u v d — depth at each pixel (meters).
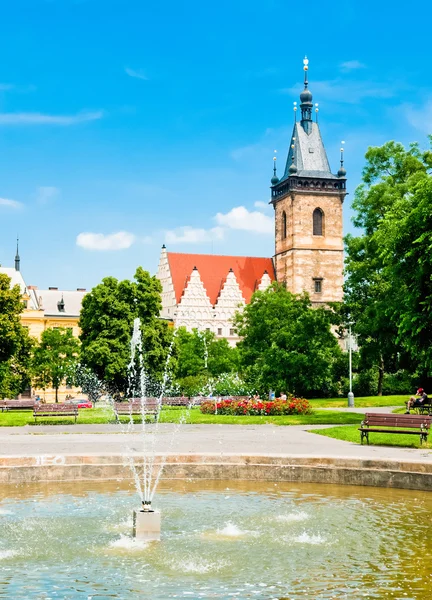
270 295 72.62
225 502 19.50
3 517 17.73
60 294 127.94
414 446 27.27
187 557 14.40
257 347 71.06
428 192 34.31
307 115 133.25
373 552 14.70
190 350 98.00
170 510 18.56
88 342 70.94
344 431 33.31
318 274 129.00
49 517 17.73
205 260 139.50
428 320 33.69
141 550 14.91
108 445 29.17
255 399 49.16
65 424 42.09
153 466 22.92
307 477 22.41
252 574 13.32
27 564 13.96
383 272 39.78
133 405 44.62
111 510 18.48
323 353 63.25
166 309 137.12
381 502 19.45
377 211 60.09
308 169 130.12
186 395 70.75
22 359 67.12
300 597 12.08
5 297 65.06
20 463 22.33
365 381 83.06
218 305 134.88
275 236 138.25
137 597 12.07
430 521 17.27
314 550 14.88
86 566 13.83
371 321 57.31
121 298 69.88
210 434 34.53
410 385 82.12
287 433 34.72
